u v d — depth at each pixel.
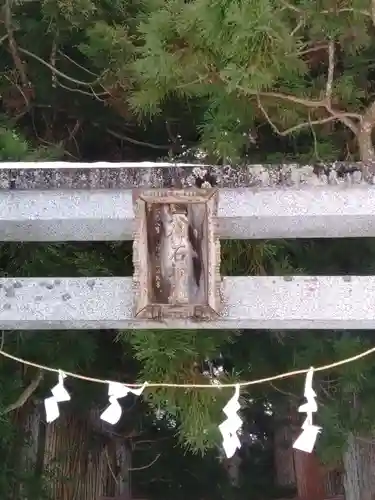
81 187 2.33
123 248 4.18
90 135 5.70
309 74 4.21
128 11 4.75
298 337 4.18
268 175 2.33
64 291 2.44
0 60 5.20
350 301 2.38
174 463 7.34
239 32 2.95
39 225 2.42
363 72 4.16
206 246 2.26
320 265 4.26
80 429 6.33
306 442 2.30
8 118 4.95
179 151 5.09
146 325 2.45
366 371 3.99
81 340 4.25
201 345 3.36
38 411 5.34
